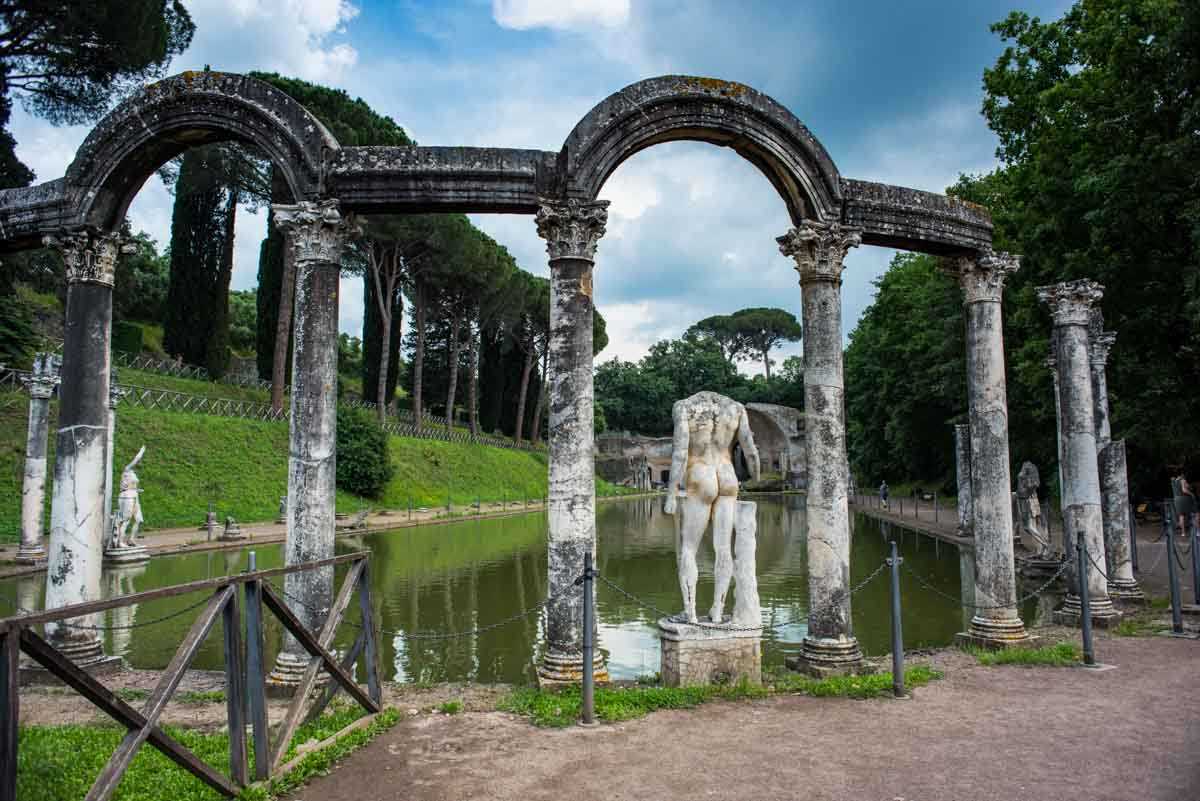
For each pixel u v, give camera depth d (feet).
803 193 33.35
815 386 32.91
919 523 110.93
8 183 79.51
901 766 20.31
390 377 197.77
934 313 118.52
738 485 29.66
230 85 31.35
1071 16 75.05
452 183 31.04
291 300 139.54
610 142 31.17
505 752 21.58
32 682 30.68
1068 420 42.22
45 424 66.74
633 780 19.36
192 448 107.86
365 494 131.34
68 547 31.78
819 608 32.01
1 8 72.90
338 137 116.88
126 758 14.32
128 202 34.22
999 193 93.97
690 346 328.08
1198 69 51.90
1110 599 42.14
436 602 51.44
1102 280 58.90
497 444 209.77
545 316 213.46
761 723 24.16
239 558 70.95
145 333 164.35
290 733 19.86
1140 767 20.10
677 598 53.21
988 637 35.83
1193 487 88.22
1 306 106.22
